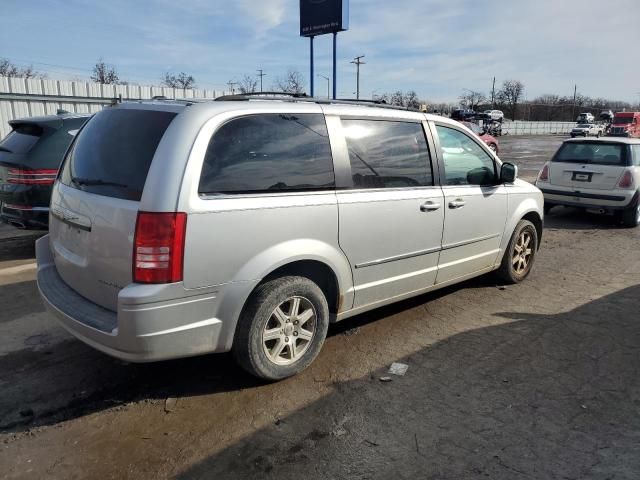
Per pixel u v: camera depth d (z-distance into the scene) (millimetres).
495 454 2857
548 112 96500
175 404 3322
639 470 2725
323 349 4133
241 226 3146
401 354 4062
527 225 5730
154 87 16281
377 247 3990
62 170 3885
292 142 3498
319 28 17484
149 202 2891
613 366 3898
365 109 4035
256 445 2922
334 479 2662
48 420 3143
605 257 7270
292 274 3584
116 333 2930
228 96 3529
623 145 9469
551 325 4676
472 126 26594
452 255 4754
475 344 4262
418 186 4336
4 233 8078
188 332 3045
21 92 12898
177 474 2686
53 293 3504
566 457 2834
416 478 2672
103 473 2686
